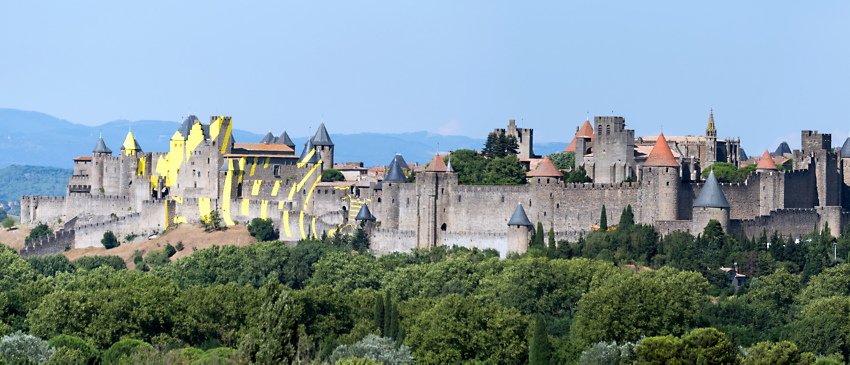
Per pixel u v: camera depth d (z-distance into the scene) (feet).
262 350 448.24
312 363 648.79
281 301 452.35
